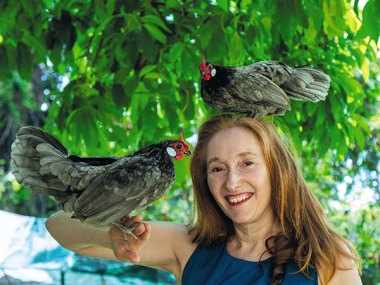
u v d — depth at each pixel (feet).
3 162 14.97
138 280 7.84
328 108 5.75
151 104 5.68
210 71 4.45
